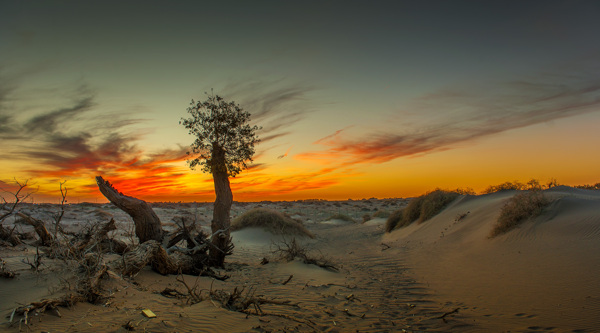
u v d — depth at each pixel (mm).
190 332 4793
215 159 12836
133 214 11477
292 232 25297
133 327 4746
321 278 11258
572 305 6590
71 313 5363
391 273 12219
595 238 10516
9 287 6652
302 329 5699
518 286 8422
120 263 8461
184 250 11414
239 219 26672
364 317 6820
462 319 6535
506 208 15422
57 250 8055
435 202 25094
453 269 11672
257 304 6859
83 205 48469
